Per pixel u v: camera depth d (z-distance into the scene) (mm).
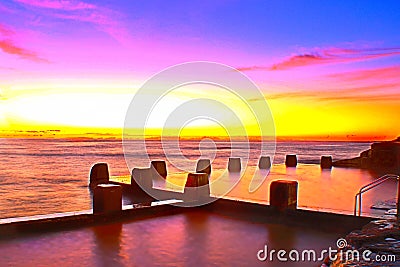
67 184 13555
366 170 16359
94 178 11773
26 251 5160
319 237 6160
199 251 5328
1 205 9414
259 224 7062
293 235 6258
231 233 6391
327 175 14383
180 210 8328
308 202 8867
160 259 4949
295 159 18438
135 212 7566
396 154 16578
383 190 10734
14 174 17875
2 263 4664
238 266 4730
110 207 7137
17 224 6031
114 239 5871
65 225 6555
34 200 10062
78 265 4641
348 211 7605
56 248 5320
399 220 4363
